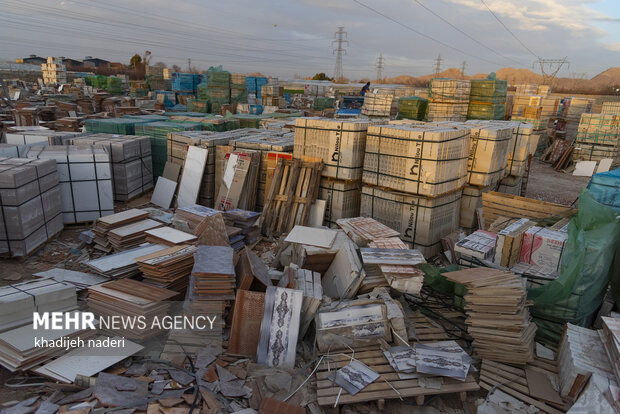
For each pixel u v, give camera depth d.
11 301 5.05
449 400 4.98
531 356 5.33
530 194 15.86
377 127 8.55
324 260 7.38
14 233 7.57
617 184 7.45
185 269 6.25
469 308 5.64
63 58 79.31
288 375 5.02
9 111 24.95
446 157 8.14
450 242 8.42
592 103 31.59
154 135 13.66
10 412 4.18
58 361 4.95
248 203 10.41
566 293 5.86
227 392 4.70
